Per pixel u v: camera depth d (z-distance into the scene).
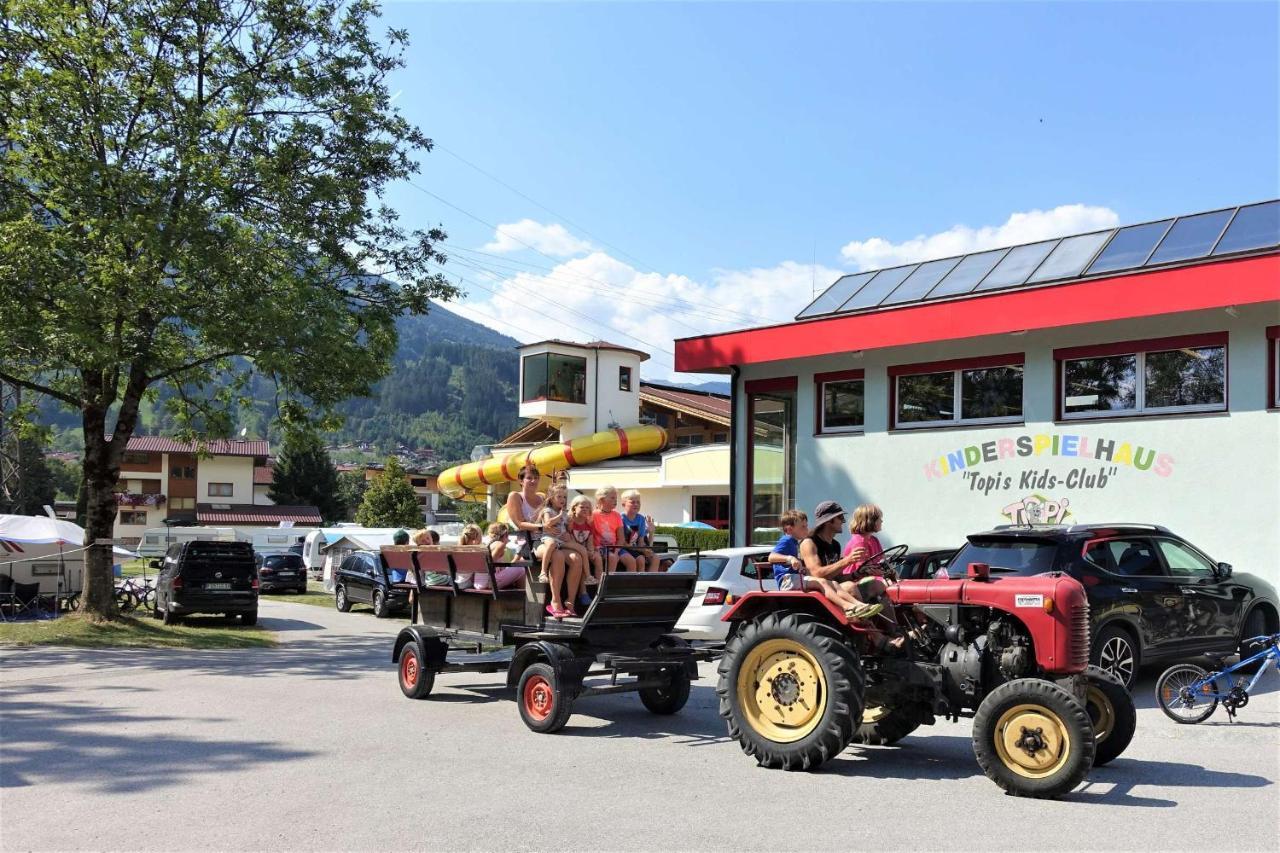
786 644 7.64
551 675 8.98
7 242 15.66
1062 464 15.27
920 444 16.98
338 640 18.69
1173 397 14.40
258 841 5.51
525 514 10.36
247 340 17.02
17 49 17.20
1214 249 14.75
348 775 7.16
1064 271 16.62
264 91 18.66
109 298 16.08
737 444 19.83
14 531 21.98
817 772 7.39
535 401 38.88
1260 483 13.38
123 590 26.33
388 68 19.92
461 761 7.70
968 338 16.30
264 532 53.59
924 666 7.50
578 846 5.44
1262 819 6.07
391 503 63.94
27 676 12.80
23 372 19.22
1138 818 6.08
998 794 6.70
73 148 16.72
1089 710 7.60
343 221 18.75
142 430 107.88
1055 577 7.34
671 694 10.08
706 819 6.02
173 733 8.75
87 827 5.77
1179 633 11.01
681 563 14.77
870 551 7.91
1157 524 14.24
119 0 17.72
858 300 19.70
